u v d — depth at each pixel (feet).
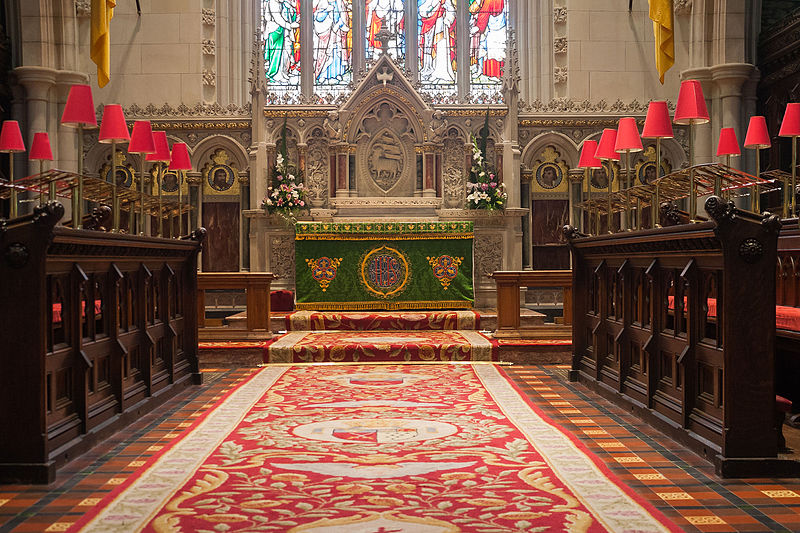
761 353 15.20
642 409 20.40
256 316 33.91
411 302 41.11
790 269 23.25
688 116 21.75
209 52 49.49
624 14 49.90
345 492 13.94
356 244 41.19
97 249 18.15
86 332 18.43
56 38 45.80
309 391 25.02
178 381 25.32
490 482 14.53
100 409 18.58
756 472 15.05
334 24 52.11
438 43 52.21
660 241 18.67
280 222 44.57
